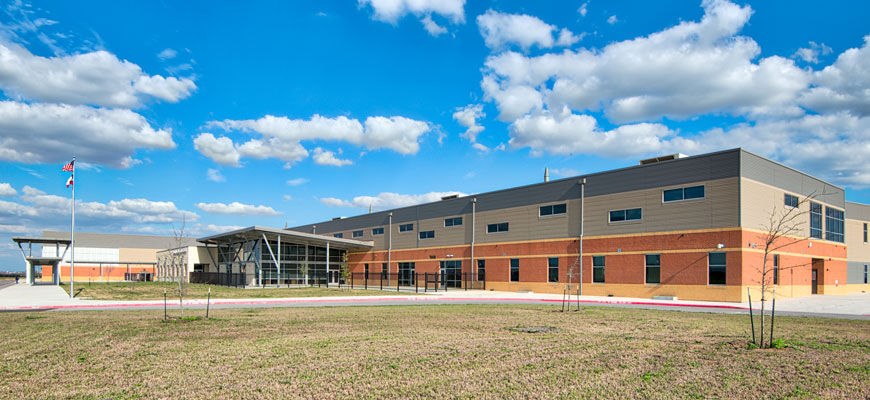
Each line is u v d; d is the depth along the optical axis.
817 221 38.25
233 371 9.17
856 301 30.58
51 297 33.16
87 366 9.60
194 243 94.50
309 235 50.59
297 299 30.30
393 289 45.34
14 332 14.41
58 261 66.81
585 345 11.97
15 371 9.20
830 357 10.28
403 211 55.62
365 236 61.06
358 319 18.16
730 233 29.92
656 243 33.44
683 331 14.67
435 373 9.01
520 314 20.34
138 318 18.34
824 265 39.28
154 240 92.75
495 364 9.75
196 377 8.73
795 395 7.54
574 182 38.84
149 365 9.68
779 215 33.06
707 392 7.70
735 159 30.17
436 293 38.75
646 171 34.53
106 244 88.38
